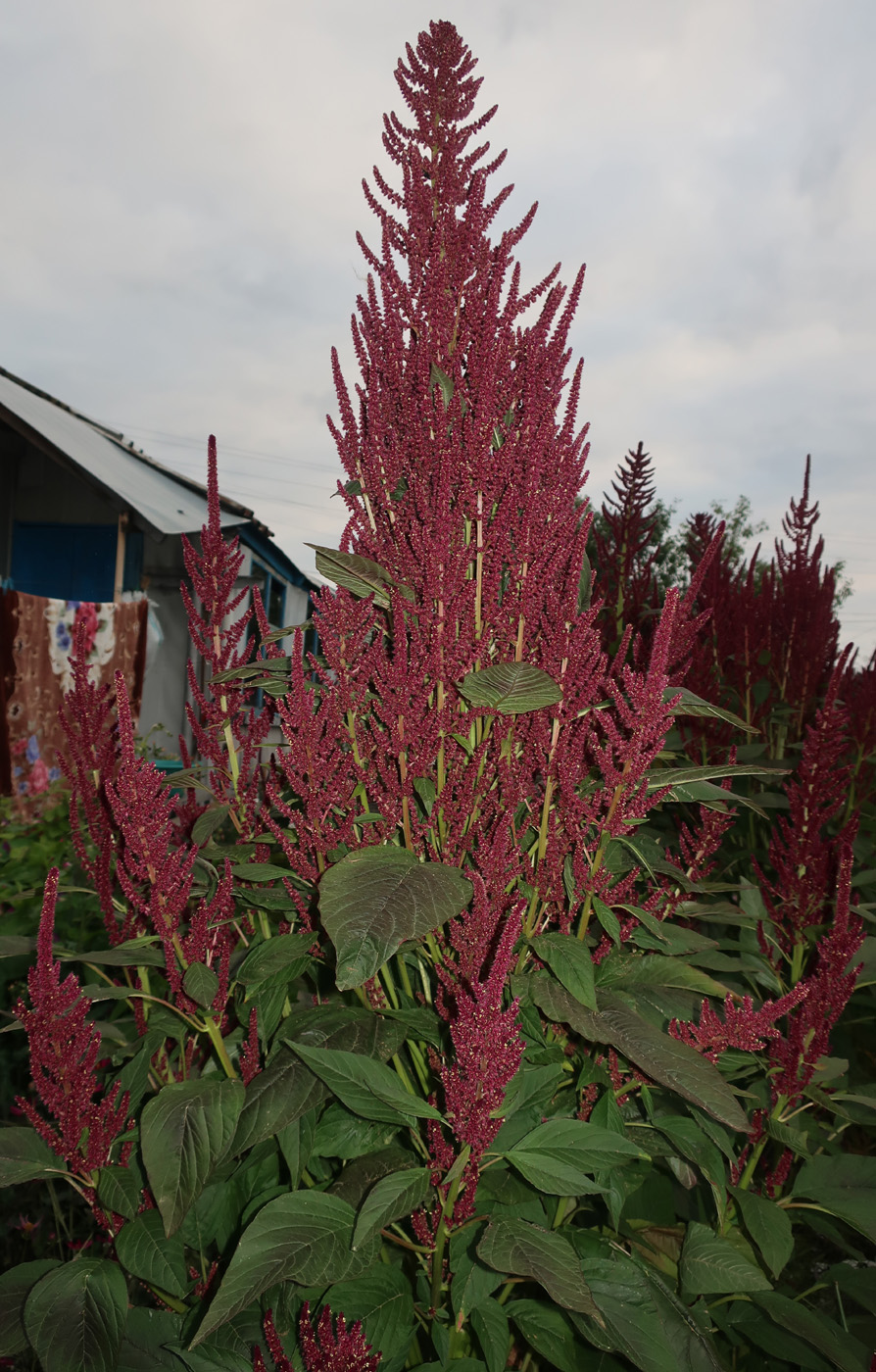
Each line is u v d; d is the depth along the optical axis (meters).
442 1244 1.47
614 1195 1.68
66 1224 2.71
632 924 1.86
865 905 2.23
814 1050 1.82
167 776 1.98
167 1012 1.93
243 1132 1.53
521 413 1.91
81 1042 1.62
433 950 1.66
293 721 1.62
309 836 1.70
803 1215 2.02
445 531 1.57
